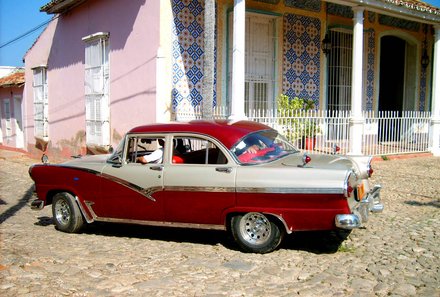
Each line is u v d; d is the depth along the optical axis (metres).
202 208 5.62
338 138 12.70
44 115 17.39
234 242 6.00
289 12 12.98
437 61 14.46
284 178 5.20
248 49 12.39
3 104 23.30
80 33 14.55
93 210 6.41
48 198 6.88
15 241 6.17
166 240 6.21
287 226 5.23
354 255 5.34
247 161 5.51
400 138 14.50
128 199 6.08
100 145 13.17
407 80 17.11
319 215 5.07
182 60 11.14
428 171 11.51
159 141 6.16
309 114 13.04
